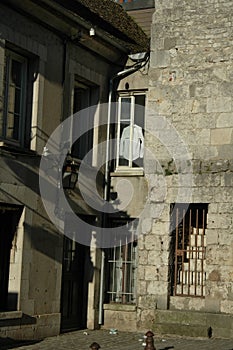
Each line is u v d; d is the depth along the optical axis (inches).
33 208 607.5
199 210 690.8
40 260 616.4
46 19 618.8
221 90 679.7
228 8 684.7
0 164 569.6
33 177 608.4
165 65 702.5
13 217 601.6
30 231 603.8
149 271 686.5
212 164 675.4
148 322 679.1
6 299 596.4
